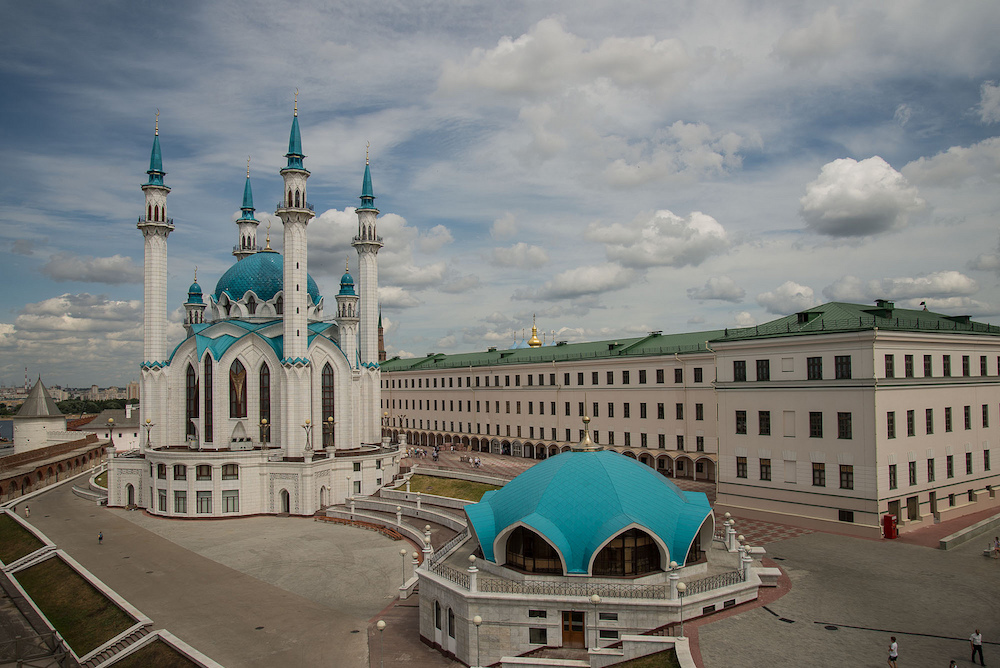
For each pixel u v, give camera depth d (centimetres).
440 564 3872
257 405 8481
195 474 7538
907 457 5256
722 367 6191
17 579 5678
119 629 4225
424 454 11275
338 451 8644
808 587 3822
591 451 4066
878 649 2955
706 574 3681
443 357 14075
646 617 3212
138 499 8300
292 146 8144
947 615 3375
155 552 6028
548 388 10300
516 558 3688
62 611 4772
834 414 5262
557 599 3281
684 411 8181
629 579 3441
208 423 8356
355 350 9194
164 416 8681
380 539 6372
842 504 5194
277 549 6056
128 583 5088
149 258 8688
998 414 6288
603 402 9375
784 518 5541
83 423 16350
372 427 9638
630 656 2956
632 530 3506
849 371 5197
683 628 3184
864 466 5062
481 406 11856
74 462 11838
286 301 8062
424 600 3788
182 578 5191
